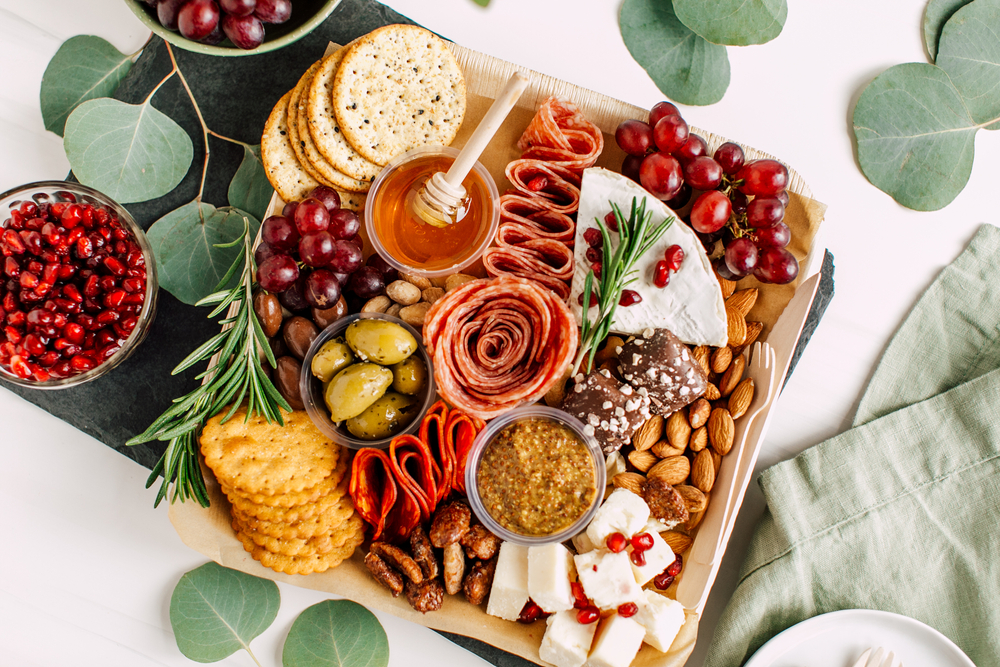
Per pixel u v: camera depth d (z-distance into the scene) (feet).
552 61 2.20
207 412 1.92
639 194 1.97
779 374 1.99
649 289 2.00
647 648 2.00
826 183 2.21
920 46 2.20
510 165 2.03
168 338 2.11
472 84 2.09
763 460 2.19
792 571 2.08
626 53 2.20
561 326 1.95
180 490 1.95
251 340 1.91
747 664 2.04
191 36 1.85
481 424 2.00
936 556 2.10
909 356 2.18
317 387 2.01
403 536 1.98
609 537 1.96
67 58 2.11
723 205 1.97
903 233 2.21
